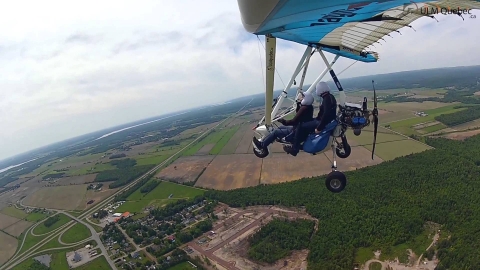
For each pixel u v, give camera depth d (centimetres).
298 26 580
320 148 839
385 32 673
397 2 448
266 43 751
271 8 434
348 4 444
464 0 469
